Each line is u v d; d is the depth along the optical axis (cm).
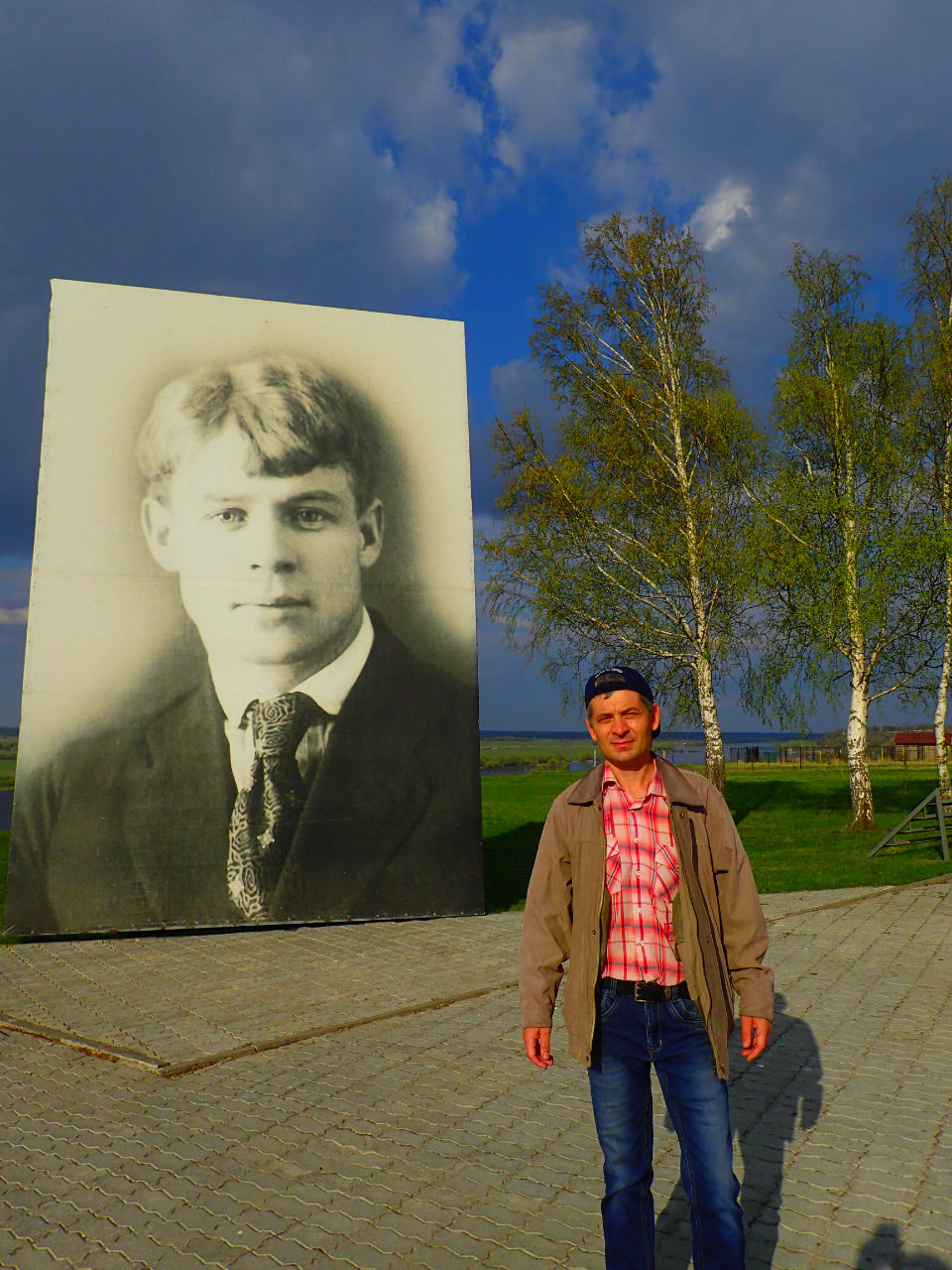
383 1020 626
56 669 919
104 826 911
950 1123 439
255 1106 470
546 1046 280
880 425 1759
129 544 958
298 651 992
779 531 1756
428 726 1021
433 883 997
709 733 1773
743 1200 364
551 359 1827
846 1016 617
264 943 878
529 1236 339
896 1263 317
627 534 1791
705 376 1825
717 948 273
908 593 1694
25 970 776
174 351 1000
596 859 277
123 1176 392
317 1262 322
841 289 1805
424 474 1064
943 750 1777
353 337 1062
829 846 1544
